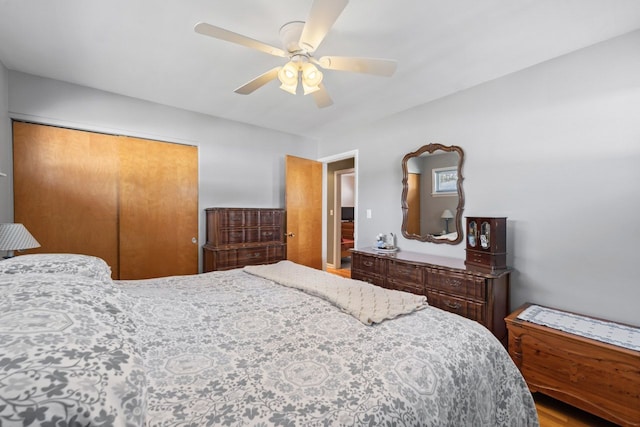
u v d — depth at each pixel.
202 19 1.75
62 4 1.62
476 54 2.13
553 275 2.19
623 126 1.89
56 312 0.63
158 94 2.94
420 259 2.76
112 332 0.66
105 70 2.42
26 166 2.49
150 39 1.97
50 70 2.42
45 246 2.58
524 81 2.35
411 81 2.58
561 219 2.15
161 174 3.21
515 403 1.23
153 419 0.67
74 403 0.43
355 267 3.29
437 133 2.99
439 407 0.88
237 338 1.14
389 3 1.59
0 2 1.60
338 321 1.31
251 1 1.59
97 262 1.50
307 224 4.41
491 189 2.56
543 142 2.24
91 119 2.78
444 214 2.92
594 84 2.00
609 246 1.94
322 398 0.79
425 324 1.29
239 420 0.69
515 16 1.71
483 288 2.18
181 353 1.01
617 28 1.82
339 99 3.02
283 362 0.96
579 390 1.67
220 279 2.03
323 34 1.47
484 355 1.17
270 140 4.15
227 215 3.38
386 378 0.89
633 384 1.49
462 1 1.58
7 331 0.51
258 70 2.40
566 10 1.65
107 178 2.89
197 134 3.46
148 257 3.13
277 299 1.60
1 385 0.40
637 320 1.83
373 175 3.73
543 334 1.81
